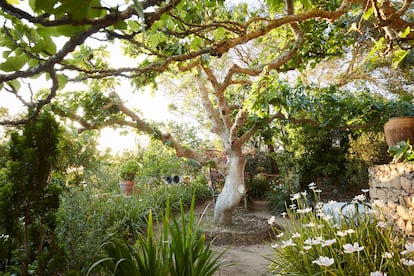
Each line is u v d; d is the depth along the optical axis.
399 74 7.46
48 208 2.15
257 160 9.05
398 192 2.57
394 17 1.31
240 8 3.68
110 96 4.80
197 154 5.81
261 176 9.11
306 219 3.08
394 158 2.71
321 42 3.92
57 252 2.14
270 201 7.38
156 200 6.40
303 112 5.00
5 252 2.64
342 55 4.19
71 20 0.40
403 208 2.46
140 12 0.35
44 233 2.35
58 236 2.45
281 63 3.50
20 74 0.52
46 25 0.41
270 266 3.12
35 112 0.63
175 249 2.13
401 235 2.49
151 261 2.10
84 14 0.40
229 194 5.51
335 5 3.17
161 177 8.55
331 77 8.88
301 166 7.31
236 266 3.57
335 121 4.88
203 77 5.96
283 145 7.80
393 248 1.95
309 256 2.46
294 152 7.60
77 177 4.50
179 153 5.67
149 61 3.83
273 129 7.38
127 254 2.16
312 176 7.45
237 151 5.59
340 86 8.22
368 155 6.29
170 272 2.11
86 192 3.61
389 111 5.00
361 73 8.09
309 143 7.38
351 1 1.59
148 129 5.24
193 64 3.13
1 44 0.61
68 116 4.18
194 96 8.28
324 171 7.11
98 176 5.45
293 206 3.27
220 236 4.86
